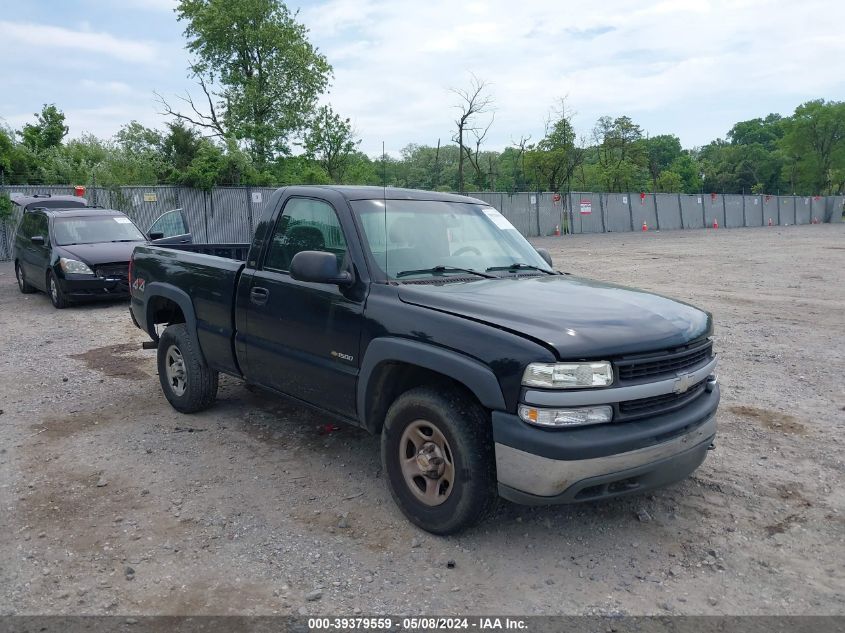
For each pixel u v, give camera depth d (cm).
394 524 391
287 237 471
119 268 1153
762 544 371
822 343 849
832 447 506
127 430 546
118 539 374
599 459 323
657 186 7575
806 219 5872
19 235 1386
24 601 317
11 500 421
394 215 449
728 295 1262
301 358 442
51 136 3247
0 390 661
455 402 355
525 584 332
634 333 342
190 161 3088
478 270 450
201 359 558
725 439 525
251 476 458
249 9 3541
